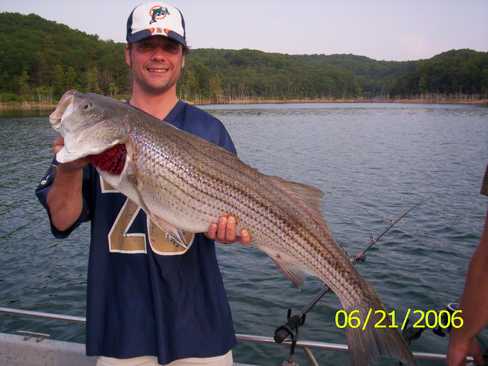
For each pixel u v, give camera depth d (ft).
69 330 9.98
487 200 21.17
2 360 5.97
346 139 54.54
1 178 30.27
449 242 14.88
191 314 4.33
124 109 4.26
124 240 4.30
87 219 4.44
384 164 33.78
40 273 13.28
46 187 4.14
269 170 31.35
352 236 15.51
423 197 21.95
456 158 36.65
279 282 11.87
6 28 197.98
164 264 4.27
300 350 8.83
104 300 4.32
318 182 26.43
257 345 9.06
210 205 4.48
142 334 4.23
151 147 4.28
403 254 13.71
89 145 4.02
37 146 48.65
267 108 179.73
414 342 8.63
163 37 4.43
